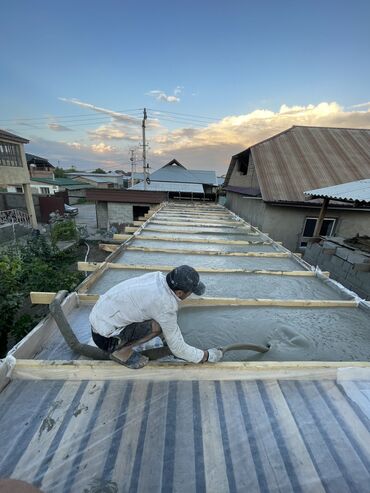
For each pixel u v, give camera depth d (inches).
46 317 73.5
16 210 553.6
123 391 53.8
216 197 815.1
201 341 80.4
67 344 68.1
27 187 538.9
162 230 231.8
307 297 114.0
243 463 40.9
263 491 37.2
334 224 306.0
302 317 94.1
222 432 46.0
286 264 159.3
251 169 382.0
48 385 54.4
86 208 1074.7
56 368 55.2
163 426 46.6
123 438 44.1
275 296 114.4
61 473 38.3
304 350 77.5
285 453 42.8
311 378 58.5
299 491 37.5
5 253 264.7
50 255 346.0
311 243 232.5
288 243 309.4
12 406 49.3
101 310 52.8
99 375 56.0
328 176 315.3
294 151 356.8
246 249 190.1
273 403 52.4
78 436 44.1
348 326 90.0
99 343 55.9
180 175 857.5
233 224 286.8
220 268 139.8
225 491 37.0
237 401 52.6
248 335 83.7
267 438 45.3
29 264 230.2
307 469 40.5
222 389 55.3
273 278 131.6
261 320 91.4
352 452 43.6
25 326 155.9
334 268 193.5
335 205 273.0
